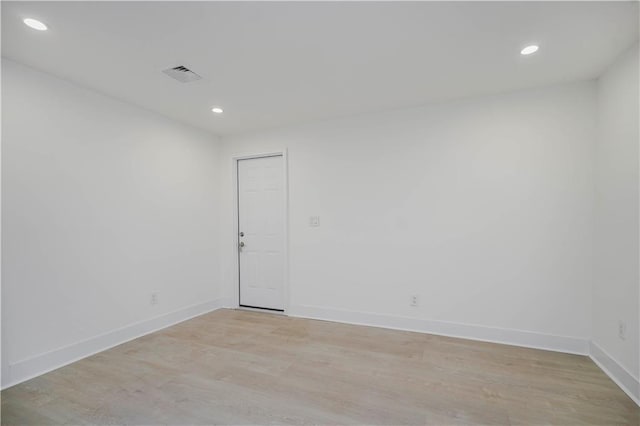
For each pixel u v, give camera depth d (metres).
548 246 2.73
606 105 2.40
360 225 3.44
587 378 2.23
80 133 2.64
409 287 3.23
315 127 3.66
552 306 2.72
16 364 2.21
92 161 2.73
